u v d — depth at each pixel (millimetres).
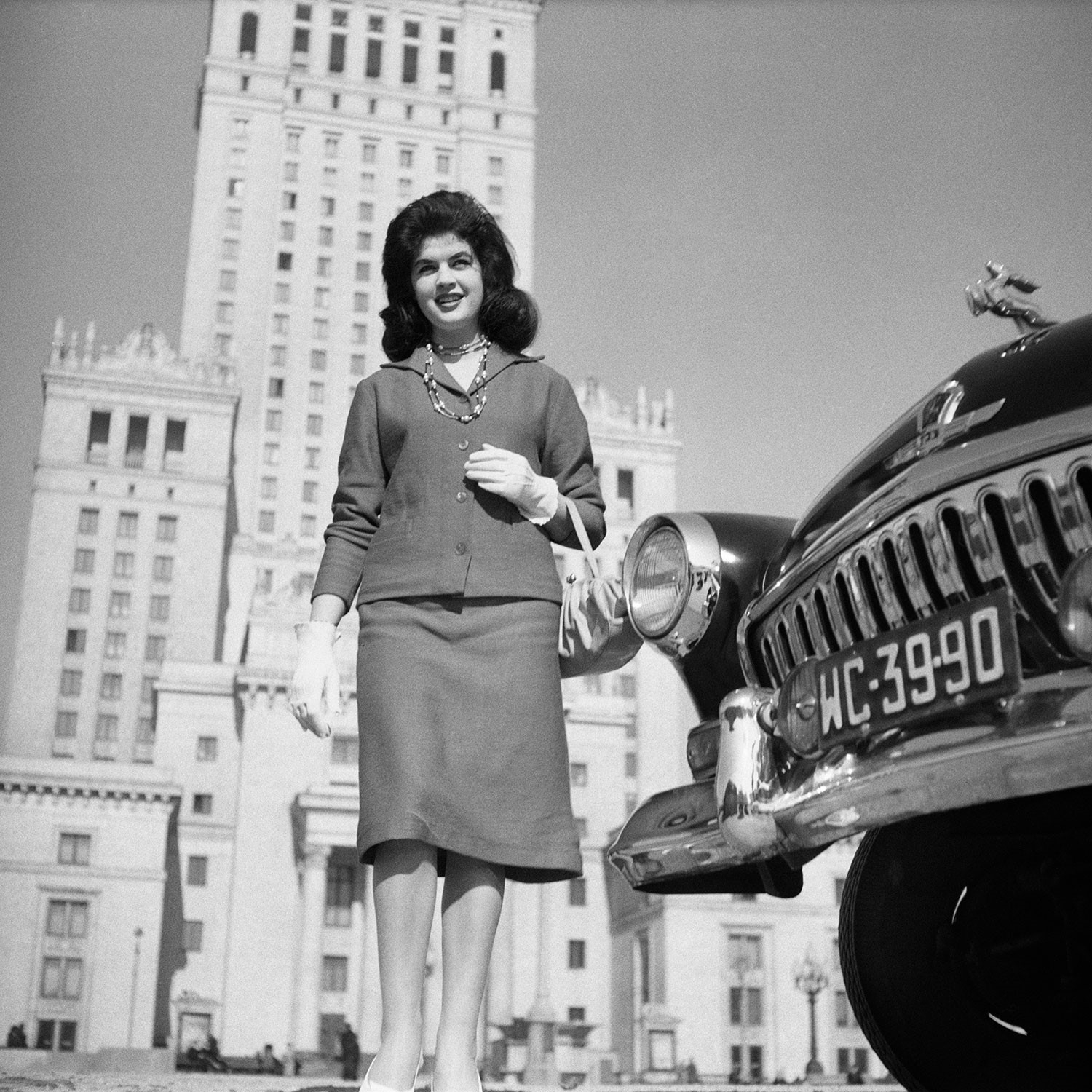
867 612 1799
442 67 50156
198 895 40344
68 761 40156
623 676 43656
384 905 1843
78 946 37938
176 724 41438
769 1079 34906
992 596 1575
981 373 1823
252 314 46719
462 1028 1846
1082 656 1457
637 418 41125
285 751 41344
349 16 49938
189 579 43781
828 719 1775
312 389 46531
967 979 1992
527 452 2016
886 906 2068
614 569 39625
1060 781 1501
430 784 1822
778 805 1880
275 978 39781
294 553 45062
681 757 43125
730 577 2285
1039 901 1940
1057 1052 1928
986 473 1626
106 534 43875
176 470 44688
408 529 1946
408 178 48906
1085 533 1534
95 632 43250
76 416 44531
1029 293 2330
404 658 1885
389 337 2127
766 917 38281
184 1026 39062
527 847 1838
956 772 1584
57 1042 37250
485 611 1907
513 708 1872
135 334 45344
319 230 47906
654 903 38500
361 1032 40438
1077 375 1640
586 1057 37906
